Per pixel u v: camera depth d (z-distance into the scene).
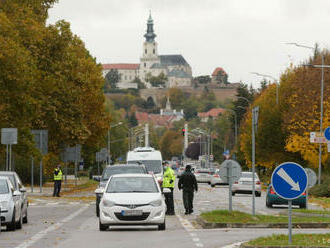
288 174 24.78
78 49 103.81
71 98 92.31
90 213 52.66
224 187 116.06
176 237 32.41
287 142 105.00
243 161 155.25
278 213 50.66
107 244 29.33
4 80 76.56
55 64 91.06
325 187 81.12
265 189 108.31
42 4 94.44
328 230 36.69
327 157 98.62
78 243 29.86
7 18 79.81
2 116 76.94
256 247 25.92
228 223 38.81
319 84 101.69
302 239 27.95
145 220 35.91
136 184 38.16
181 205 64.12
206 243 29.52
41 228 38.78
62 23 92.81
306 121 101.38
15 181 40.47
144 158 80.94
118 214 35.84
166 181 50.53
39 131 80.25
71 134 92.81
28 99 78.50
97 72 106.31
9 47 75.69
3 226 39.34
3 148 79.44
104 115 108.81
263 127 119.12
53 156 113.44
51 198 75.69
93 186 118.12
